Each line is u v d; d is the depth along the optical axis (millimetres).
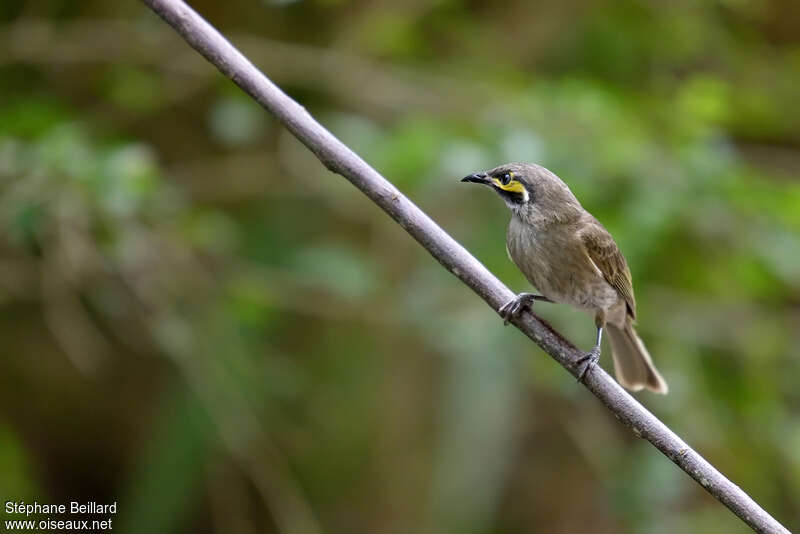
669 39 14023
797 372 12984
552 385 11750
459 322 11117
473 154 10852
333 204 13156
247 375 11898
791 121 14812
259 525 13742
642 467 11461
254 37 13805
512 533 14789
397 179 11086
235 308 11852
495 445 11906
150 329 11773
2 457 12695
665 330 12070
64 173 10375
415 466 13227
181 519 12953
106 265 11258
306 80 13391
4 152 10547
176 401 11945
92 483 14016
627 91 13930
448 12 13688
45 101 12133
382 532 13258
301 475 13781
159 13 5695
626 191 11562
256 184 13195
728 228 11984
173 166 14078
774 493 13164
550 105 11789
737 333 12531
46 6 13156
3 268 12289
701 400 11977
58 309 11820
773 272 12586
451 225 12250
